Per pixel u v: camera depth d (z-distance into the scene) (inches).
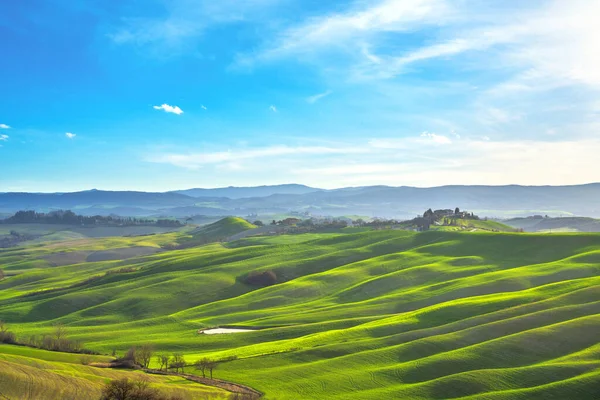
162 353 4685.0
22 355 3818.9
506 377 3267.7
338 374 3617.1
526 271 6510.8
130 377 3388.3
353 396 3213.6
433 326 4598.9
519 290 5787.4
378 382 3442.4
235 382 3555.6
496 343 3794.3
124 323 6033.5
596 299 4611.2
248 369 3838.6
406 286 6702.8
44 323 6333.7
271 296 6840.6
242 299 6840.6
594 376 3110.2
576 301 4601.4
